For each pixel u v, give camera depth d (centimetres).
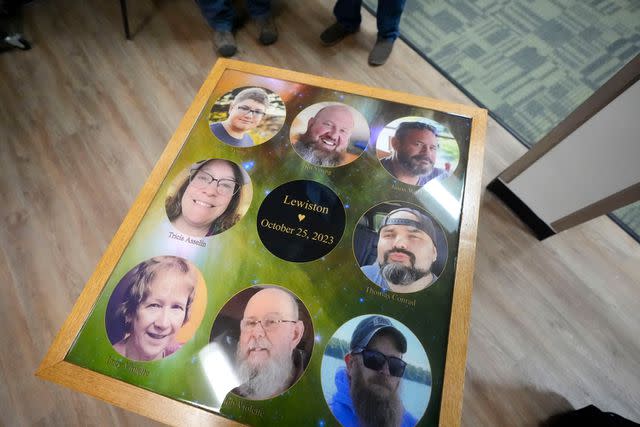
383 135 102
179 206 92
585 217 124
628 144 101
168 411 71
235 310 79
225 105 107
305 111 106
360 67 181
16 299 127
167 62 182
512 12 199
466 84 177
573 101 173
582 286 132
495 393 115
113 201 146
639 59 89
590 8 201
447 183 94
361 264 84
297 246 86
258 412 71
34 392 113
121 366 75
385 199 92
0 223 140
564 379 117
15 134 160
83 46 185
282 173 96
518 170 135
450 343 76
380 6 165
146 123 165
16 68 178
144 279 83
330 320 78
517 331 124
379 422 70
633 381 117
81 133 161
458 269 84
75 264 134
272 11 197
